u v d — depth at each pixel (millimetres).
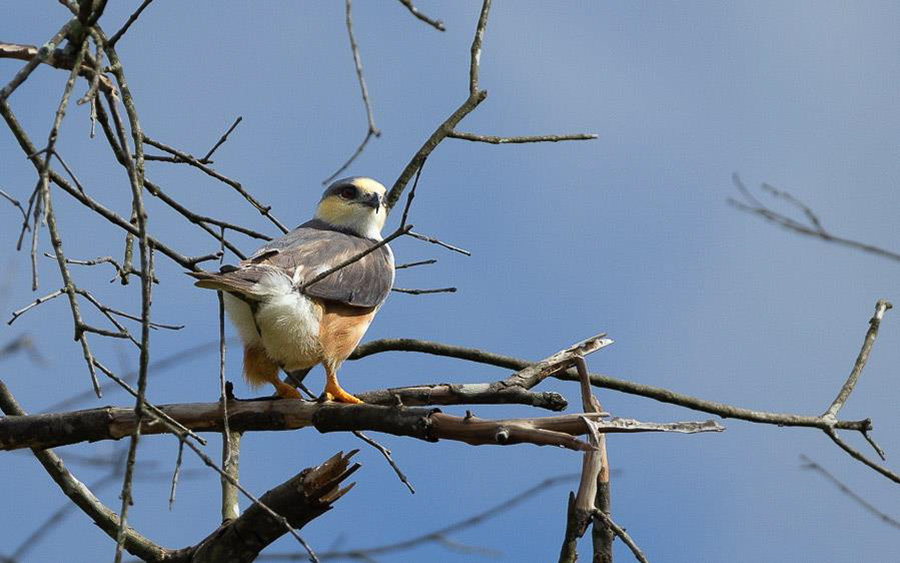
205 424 10125
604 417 8711
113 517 10914
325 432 9836
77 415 9953
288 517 9984
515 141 11234
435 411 9141
